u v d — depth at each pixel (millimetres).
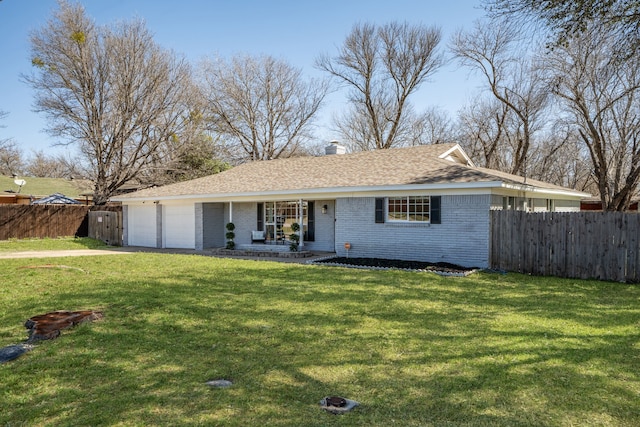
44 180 37719
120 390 3895
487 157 31875
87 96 25125
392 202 13914
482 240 12086
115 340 5340
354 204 14609
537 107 25375
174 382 4070
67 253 16594
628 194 20500
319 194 15422
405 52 34031
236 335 5586
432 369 4410
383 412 3486
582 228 10578
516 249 11547
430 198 12984
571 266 10711
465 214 12391
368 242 14289
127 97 25531
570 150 30750
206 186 19219
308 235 17078
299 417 3391
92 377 4195
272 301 7551
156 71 26359
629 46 9031
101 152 25750
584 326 6027
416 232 13289
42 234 22422
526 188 13102
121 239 21234
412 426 3258
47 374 4258
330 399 3699
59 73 24422
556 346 5121
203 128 30438
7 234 21172
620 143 21047
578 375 4246
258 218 18344
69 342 5227
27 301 7375
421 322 6191
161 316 6465
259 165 21469
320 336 5539
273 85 36531
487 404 3633
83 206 24125
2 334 5562
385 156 17438
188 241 19312
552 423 3311
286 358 4746
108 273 10734
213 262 13148
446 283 9492
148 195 19688
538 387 3971
